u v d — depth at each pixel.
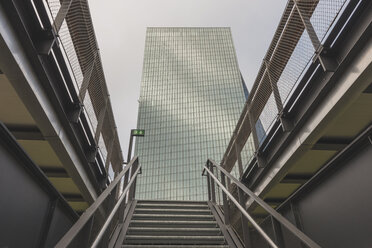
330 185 2.66
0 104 3.67
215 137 55.09
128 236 4.26
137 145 55.97
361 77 3.26
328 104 3.83
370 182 2.14
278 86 5.04
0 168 2.01
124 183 6.12
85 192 5.66
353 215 2.31
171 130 56.88
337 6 3.56
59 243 1.74
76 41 4.45
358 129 4.29
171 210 5.83
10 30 2.83
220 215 5.42
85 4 4.47
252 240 4.71
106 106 6.27
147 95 61.03
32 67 3.28
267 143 5.64
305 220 3.09
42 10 3.29
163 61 65.69
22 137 4.16
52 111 3.86
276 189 6.21
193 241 4.30
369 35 3.18
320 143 4.53
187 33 69.88
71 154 4.61
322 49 3.68
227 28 70.19
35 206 2.68
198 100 59.62
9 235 2.22
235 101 58.62
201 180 51.53
